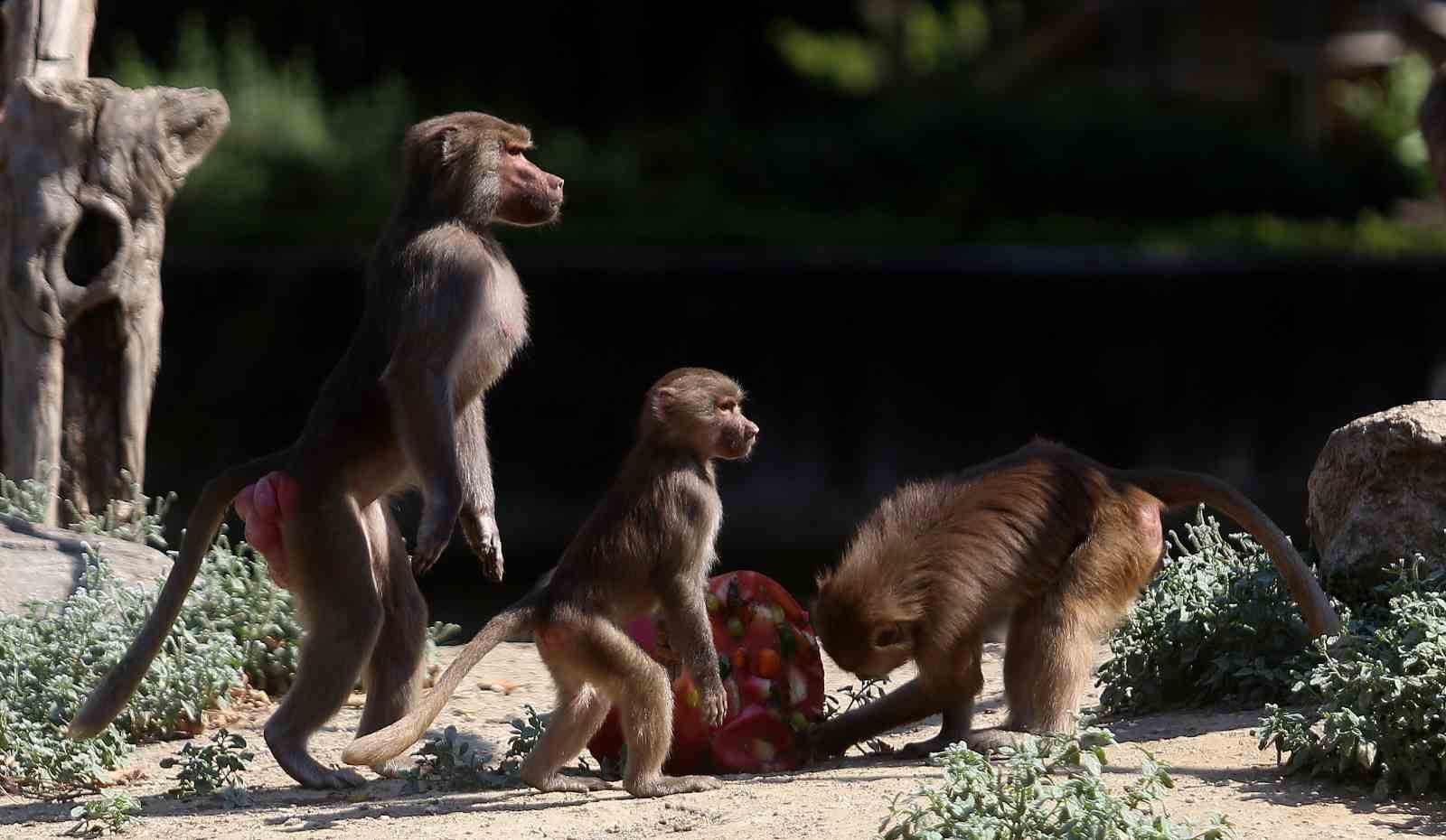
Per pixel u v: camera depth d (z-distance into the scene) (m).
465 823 8.16
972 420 31.83
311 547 9.15
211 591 12.34
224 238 33.38
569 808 8.36
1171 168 43.41
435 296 9.05
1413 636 8.57
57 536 12.48
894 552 9.10
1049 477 9.42
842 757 9.77
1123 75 49.41
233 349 30.66
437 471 8.85
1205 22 48.88
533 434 30.22
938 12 55.94
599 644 8.37
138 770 10.07
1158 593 10.91
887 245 36.81
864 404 31.56
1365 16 48.19
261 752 10.67
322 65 47.34
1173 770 8.69
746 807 8.16
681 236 35.56
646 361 30.84
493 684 12.73
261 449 30.64
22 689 10.39
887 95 51.47
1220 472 32.44
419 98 47.09
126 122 13.79
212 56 39.75
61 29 14.41
